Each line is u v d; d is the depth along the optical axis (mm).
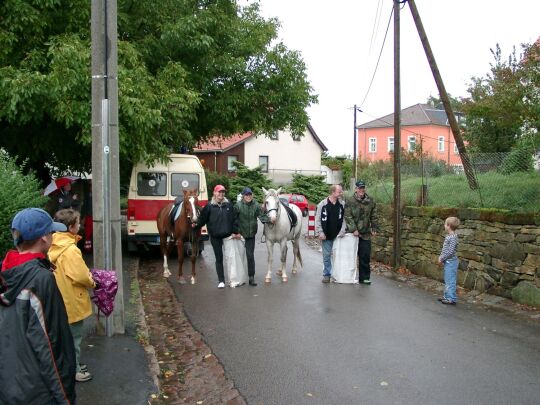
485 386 5285
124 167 16266
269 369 5812
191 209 10539
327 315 8133
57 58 10891
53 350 2832
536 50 10953
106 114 6480
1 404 2793
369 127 61312
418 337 6965
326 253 11008
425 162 15727
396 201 12461
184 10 15430
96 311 7008
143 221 14094
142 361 5730
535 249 8531
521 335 7055
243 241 10672
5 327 2791
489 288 9508
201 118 17797
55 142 14047
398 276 11867
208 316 8148
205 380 5605
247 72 17359
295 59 18188
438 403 4883
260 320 7863
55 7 12172
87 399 4738
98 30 6430
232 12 17516
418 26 12461
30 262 2912
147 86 12383
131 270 11875
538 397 5020
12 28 11461
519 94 11797
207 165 50875
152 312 8594
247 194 10508
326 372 5703
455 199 11398
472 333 7148
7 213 6418
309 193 46875
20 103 11016
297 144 52625
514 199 9641
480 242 9828
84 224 13914
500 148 18328
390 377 5535
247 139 50125
